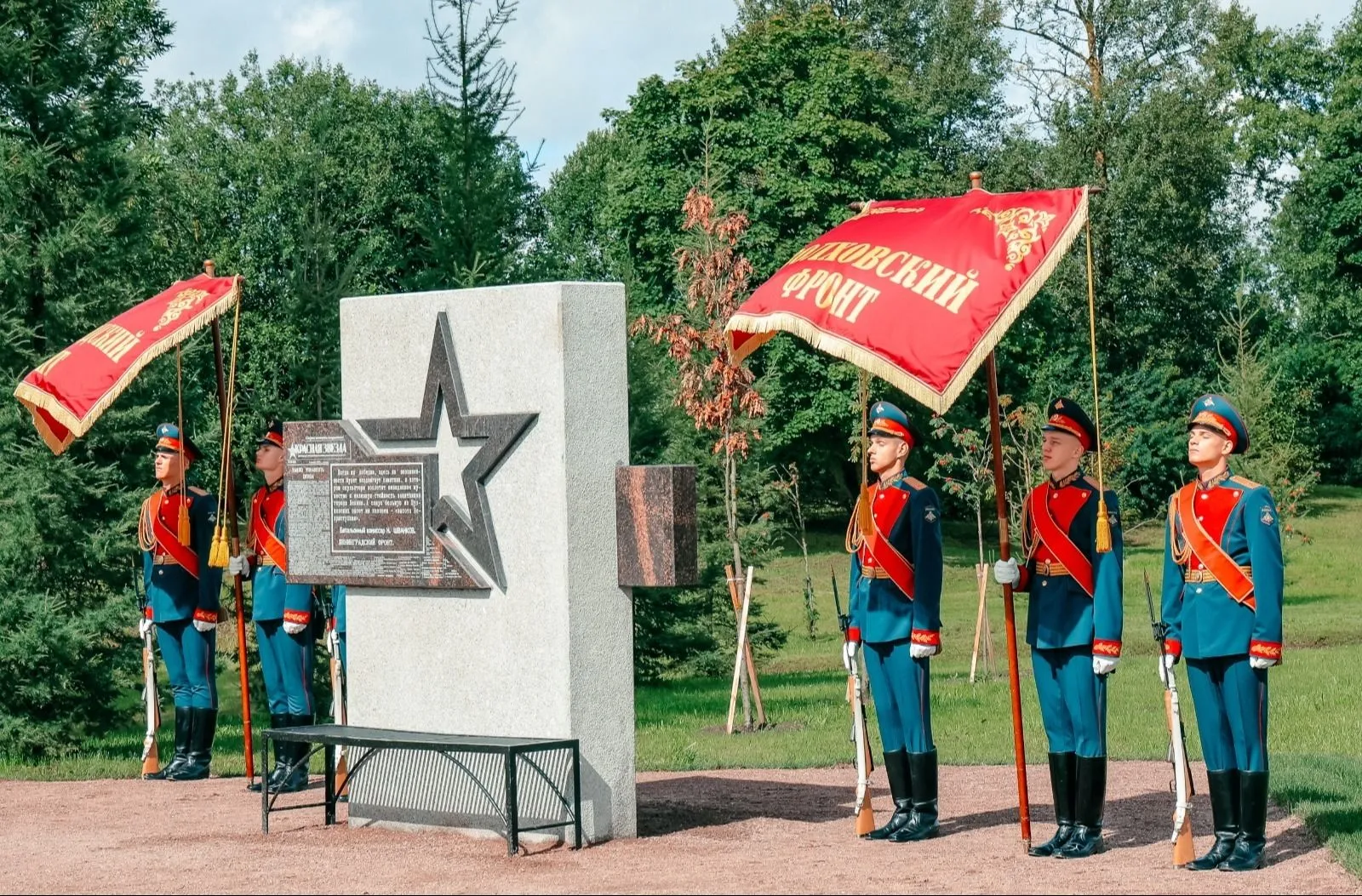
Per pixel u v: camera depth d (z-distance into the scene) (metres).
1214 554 7.71
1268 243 55.00
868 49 49.41
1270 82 54.12
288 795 10.99
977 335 7.75
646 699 19.95
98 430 16.20
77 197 16.56
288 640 11.12
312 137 43.22
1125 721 14.96
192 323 11.59
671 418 20.48
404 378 9.38
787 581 36.88
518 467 8.84
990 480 22.08
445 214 18.17
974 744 13.60
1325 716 15.16
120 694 16.20
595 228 44.97
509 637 8.86
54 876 8.05
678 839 8.77
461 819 8.97
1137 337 46.09
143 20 23.75
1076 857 7.95
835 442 42.16
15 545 14.73
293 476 9.70
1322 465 45.03
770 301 8.25
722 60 42.00
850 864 7.84
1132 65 44.69
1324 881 7.18
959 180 46.25
